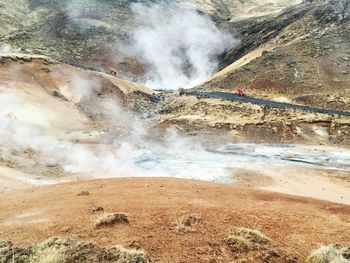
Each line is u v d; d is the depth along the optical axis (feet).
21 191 68.33
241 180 108.68
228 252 37.06
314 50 316.81
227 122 180.86
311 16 374.84
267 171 119.24
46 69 197.16
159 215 45.37
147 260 33.50
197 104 221.87
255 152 147.95
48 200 56.39
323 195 99.50
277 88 286.46
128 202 51.98
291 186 106.32
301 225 47.06
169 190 63.52
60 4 504.84
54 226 41.88
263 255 36.96
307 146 162.71
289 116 191.42
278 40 372.38
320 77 286.05
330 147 162.61
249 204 56.54
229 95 277.23
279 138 170.30
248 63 327.67
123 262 32.55
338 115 195.00
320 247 38.78
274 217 49.16
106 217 41.83
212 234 40.57
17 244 37.17
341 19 347.56
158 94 271.69
